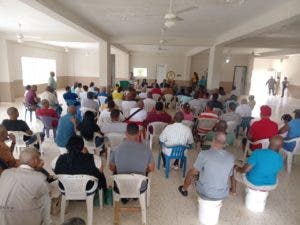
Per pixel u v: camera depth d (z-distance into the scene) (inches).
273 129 145.4
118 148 95.7
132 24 257.1
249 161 105.0
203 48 435.5
